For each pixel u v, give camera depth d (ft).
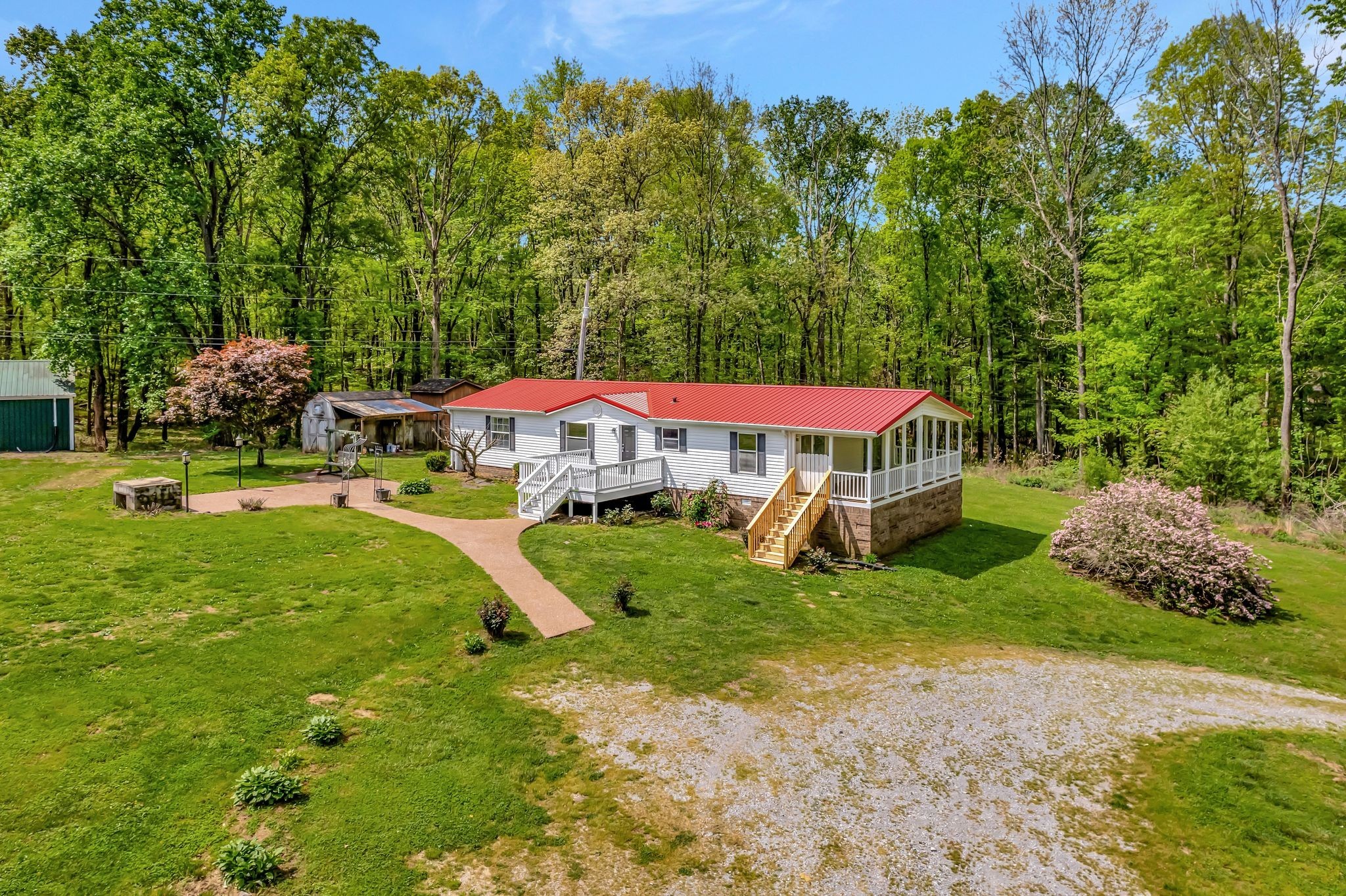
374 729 34.94
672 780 32.22
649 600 53.83
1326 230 101.04
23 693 35.19
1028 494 102.99
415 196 149.79
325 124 124.57
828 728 37.40
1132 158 133.08
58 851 25.71
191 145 107.86
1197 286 104.99
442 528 68.44
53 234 95.50
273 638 43.19
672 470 79.66
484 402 97.30
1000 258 134.21
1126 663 48.83
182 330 107.86
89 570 51.52
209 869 25.41
